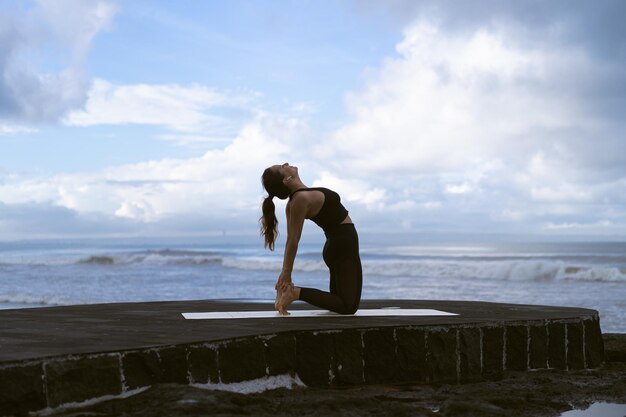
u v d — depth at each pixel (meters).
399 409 3.48
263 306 6.23
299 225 5.23
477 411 3.58
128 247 135.00
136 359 3.47
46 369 3.16
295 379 4.18
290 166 5.43
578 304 15.70
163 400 3.26
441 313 5.38
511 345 4.86
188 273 29.48
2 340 3.78
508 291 19.67
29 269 33.28
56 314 5.44
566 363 5.12
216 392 3.52
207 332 4.11
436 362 4.53
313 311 5.52
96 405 3.29
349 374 4.29
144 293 19.19
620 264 41.19
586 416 3.62
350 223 5.39
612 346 6.22
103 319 4.99
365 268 28.05
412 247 106.69
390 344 4.42
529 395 4.05
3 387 3.04
